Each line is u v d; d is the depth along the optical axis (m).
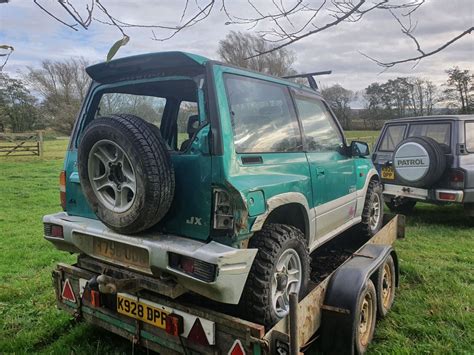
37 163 17.69
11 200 9.48
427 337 2.99
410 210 7.82
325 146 3.63
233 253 2.05
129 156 2.10
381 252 3.24
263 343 2.01
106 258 2.49
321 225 3.33
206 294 2.09
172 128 3.34
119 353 2.82
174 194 2.26
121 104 3.06
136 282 2.33
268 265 2.44
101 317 2.74
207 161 2.17
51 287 4.08
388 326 3.18
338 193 3.68
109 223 2.30
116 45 1.36
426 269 4.41
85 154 2.32
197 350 2.25
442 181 6.46
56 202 9.34
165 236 2.28
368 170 4.61
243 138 2.46
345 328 2.52
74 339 3.02
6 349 2.92
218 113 2.24
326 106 3.91
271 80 2.98
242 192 2.14
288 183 2.67
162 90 3.08
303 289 2.79
